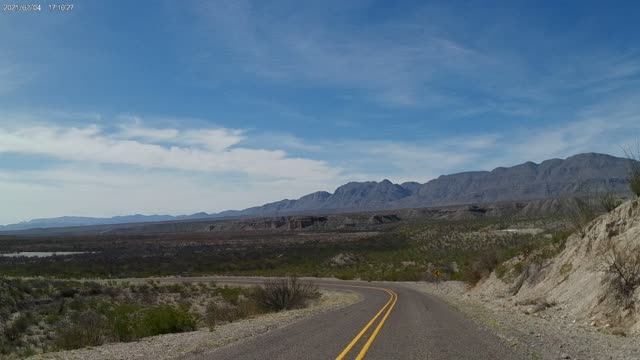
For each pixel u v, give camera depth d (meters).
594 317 19.38
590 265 23.50
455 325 19.64
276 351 14.06
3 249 145.00
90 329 23.08
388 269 76.94
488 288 37.59
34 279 52.75
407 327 19.19
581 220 28.09
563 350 13.68
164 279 72.56
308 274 78.69
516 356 12.71
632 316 17.89
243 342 16.19
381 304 32.09
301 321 22.72
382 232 155.25
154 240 182.62
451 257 75.94
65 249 145.25
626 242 20.72
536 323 20.11
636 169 24.00
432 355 13.09
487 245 75.88
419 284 56.62
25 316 36.28
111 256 115.62
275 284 39.34
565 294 24.03
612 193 28.03
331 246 120.62
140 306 45.16
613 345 14.62
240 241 163.38
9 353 24.92
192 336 19.88
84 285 52.47
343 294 46.62
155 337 21.62
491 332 17.36
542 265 30.70
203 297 52.84
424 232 124.88
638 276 18.88
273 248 127.75
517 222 103.25
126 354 15.64
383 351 13.80
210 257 110.50
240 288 56.47
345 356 13.12
